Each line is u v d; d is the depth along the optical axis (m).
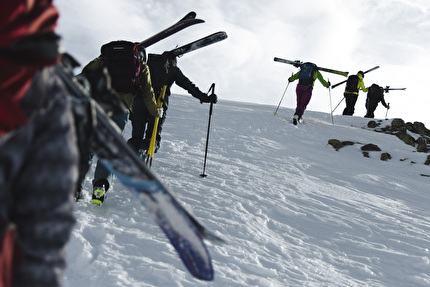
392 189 8.10
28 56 0.88
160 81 5.59
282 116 13.30
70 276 2.88
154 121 5.65
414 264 4.34
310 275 3.66
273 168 7.78
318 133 11.75
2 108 0.87
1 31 0.84
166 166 6.41
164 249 3.39
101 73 1.24
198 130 9.98
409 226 5.61
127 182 1.19
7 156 0.89
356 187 7.65
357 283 3.73
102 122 1.14
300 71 12.52
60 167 0.96
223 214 4.61
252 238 4.16
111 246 3.31
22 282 0.96
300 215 5.24
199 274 1.21
